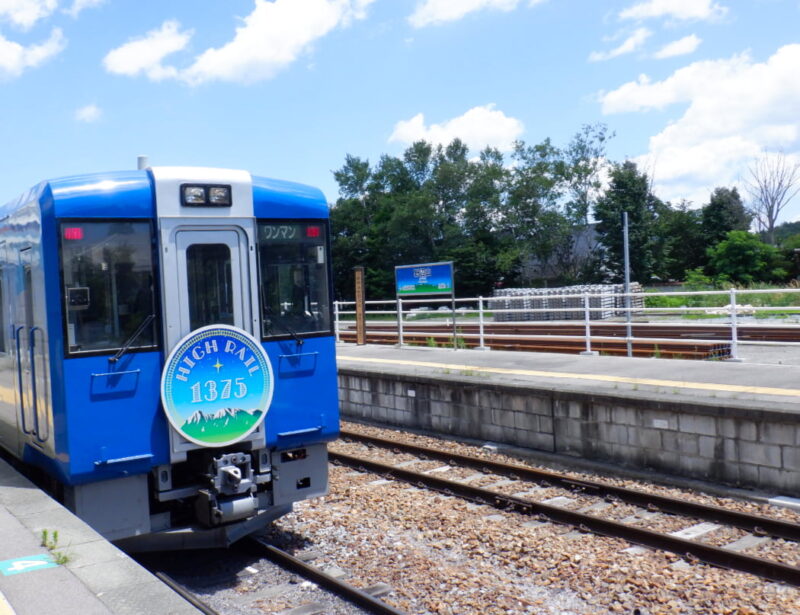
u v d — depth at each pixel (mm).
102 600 3957
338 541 7133
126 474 5793
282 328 6531
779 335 17797
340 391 14750
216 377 6078
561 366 13250
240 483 6098
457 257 56812
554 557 6477
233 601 5812
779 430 8086
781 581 5828
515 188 59281
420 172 67312
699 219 64375
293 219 6605
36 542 4836
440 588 5902
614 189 56844
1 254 7105
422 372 13055
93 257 5688
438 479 9086
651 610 5371
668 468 9172
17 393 6867
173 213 5977
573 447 10297
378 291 60500
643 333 19344
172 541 6176
